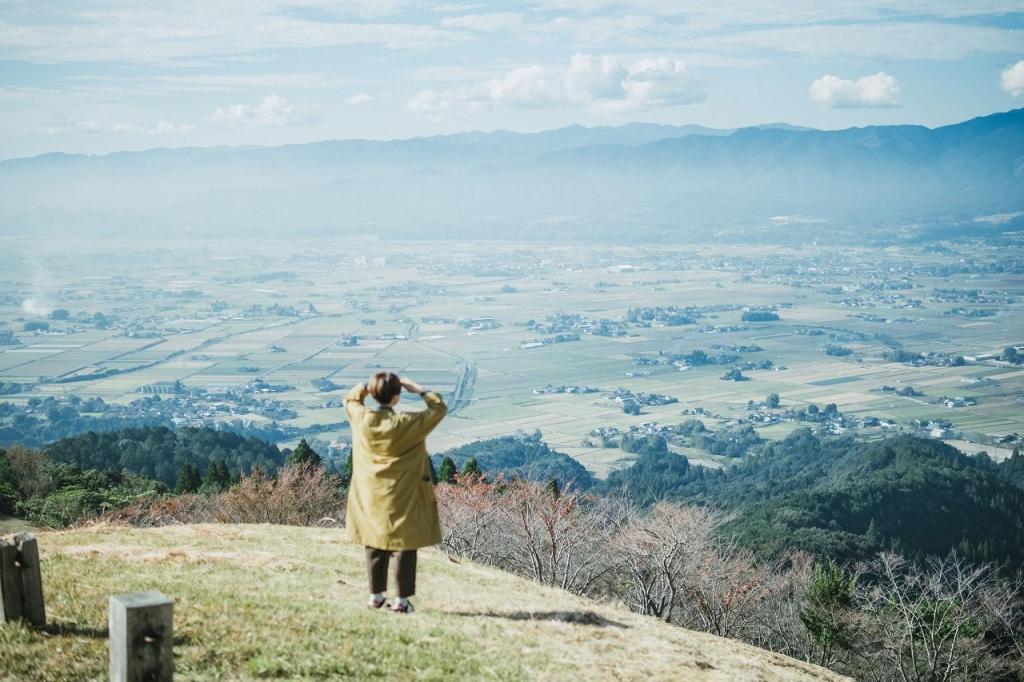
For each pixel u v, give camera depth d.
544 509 22.94
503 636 9.15
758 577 25.75
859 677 26.48
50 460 57.47
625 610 12.91
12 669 6.19
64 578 9.16
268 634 7.62
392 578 11.20
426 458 8.55
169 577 9.86
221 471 54.06
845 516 62.44
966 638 25.34
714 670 9.61
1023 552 62.19
